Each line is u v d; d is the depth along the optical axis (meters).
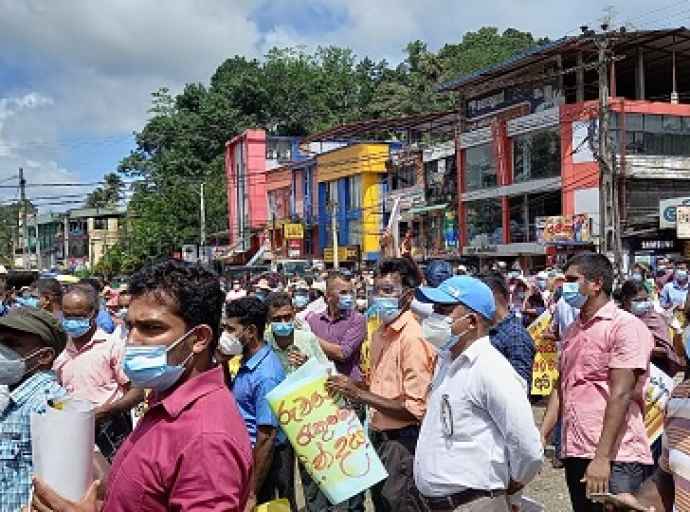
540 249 31.56
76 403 2.74
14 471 3.42
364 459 4.19
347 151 44.12
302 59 75.38
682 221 26.98
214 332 2.64
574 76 33.59
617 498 3.29
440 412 3.88
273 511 3.33
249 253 54.28
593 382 4.59
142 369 2.51
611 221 23.34
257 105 68.81
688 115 31.64
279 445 5.43
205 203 59.12
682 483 2.89
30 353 3.72
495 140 34.44
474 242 35.62
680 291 14.69
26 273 11.16
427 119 42.09
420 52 68.81
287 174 51.56
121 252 59.47
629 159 30.27
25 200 49.12
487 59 62.34
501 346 6.13
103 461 2.89
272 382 5.12
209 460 2.34
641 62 33.09
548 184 31.77
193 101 72.12
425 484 3.90
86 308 5.51
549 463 8.21
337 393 4.26
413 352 4.86
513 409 3.65
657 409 5.04
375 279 5.11
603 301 4.62
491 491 3.73
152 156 69.50
